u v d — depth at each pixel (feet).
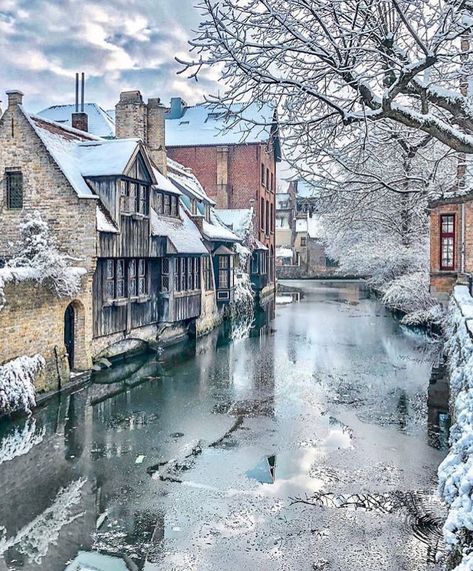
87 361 51.42
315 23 24.58
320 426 38.96
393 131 32.07
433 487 28.73
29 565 21.99
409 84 24.77
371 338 76.38
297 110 25.26
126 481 29.68
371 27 23.24
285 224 235.81
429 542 23.44
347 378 53.21
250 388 49.52
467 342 32.76
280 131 27.07
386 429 38.17
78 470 31.19
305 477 30.14
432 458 32.78
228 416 41.34
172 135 136.56
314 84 24.99
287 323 91.81
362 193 40.14
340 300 133.39
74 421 39.86
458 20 21.74
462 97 25.08
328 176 33.55
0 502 27.27
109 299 55.52
